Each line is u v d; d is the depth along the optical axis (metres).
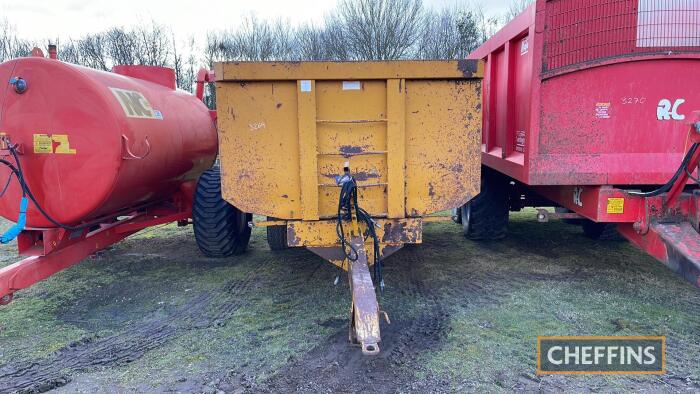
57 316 4.30
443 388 3.08
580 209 4.33
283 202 3.84
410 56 24.53
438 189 3.88
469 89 3.77
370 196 3.88
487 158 5.89
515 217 8.23
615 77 3.96
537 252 6.01
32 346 3.73
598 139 4.02
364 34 23.95
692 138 3.30
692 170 3.53
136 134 4.12
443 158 3.85
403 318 4.11
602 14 3.90
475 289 4.76
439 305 4.38
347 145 3.79
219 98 3.69
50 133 3.88
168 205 5.98
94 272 5.50
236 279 5.18
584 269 5.33
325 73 3.65
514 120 5.01
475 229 6.35
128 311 4.39
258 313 4.29
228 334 3.89
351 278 3.48
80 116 3.85
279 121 3.75
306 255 6.00
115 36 24.23
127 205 4.84
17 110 3.88
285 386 3.14
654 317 4.05
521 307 4.30
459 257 5.83
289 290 4.83
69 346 3.72
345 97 3.74
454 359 3.43
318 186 3.82
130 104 4.23
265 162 3.79
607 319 4.03
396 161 3.79
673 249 3.63
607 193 3.98
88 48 23.80
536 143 4.02
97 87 3.88
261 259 5.88
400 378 3.20
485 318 4.09
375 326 3.03
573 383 3.13
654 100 3.96
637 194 3.88
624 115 3.98
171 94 5.52
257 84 3.70
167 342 3.78
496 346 3.61
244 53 25.41
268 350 3.61
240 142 3.75
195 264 5.74
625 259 5.68
